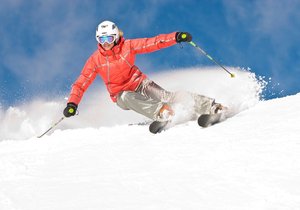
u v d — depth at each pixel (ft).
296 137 11.53
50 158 13.82
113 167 11.89
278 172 9.61
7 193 11.07
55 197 10.30
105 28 16.55
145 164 11.70
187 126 15.80
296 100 16.56
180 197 9.28
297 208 8.06
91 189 10.45
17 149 16.72
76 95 17.33
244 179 9.60
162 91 17.49
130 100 16.74
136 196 9.67
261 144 11.51
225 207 8.55
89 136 17.35
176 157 11.82
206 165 10.82
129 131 17.22
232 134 13.15
